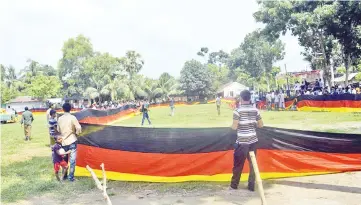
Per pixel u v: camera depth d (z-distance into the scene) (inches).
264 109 1385.3
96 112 936.3
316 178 319.9
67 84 4517.7
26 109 763.4
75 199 294.8
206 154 324.2
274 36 1576.0
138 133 334.3
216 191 294.7
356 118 818.2
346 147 309.9
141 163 333.4
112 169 342.6
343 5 1258.6
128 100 3176.7
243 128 283.9
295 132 317.4
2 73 4522.6
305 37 1546.5
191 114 1405.0
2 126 1349.7
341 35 1341.0
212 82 3673.7
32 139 770.8
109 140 344.2
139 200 281.0
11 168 438.6
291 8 1429.6
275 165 319.0
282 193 279.3
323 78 1658.5
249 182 289.9
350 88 1214.9
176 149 327.6
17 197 307.0
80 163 360.2
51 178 371.6
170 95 3442.4
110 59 3853.3
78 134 358.6
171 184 324.5
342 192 276.1
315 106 1172.5
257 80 3329.2
